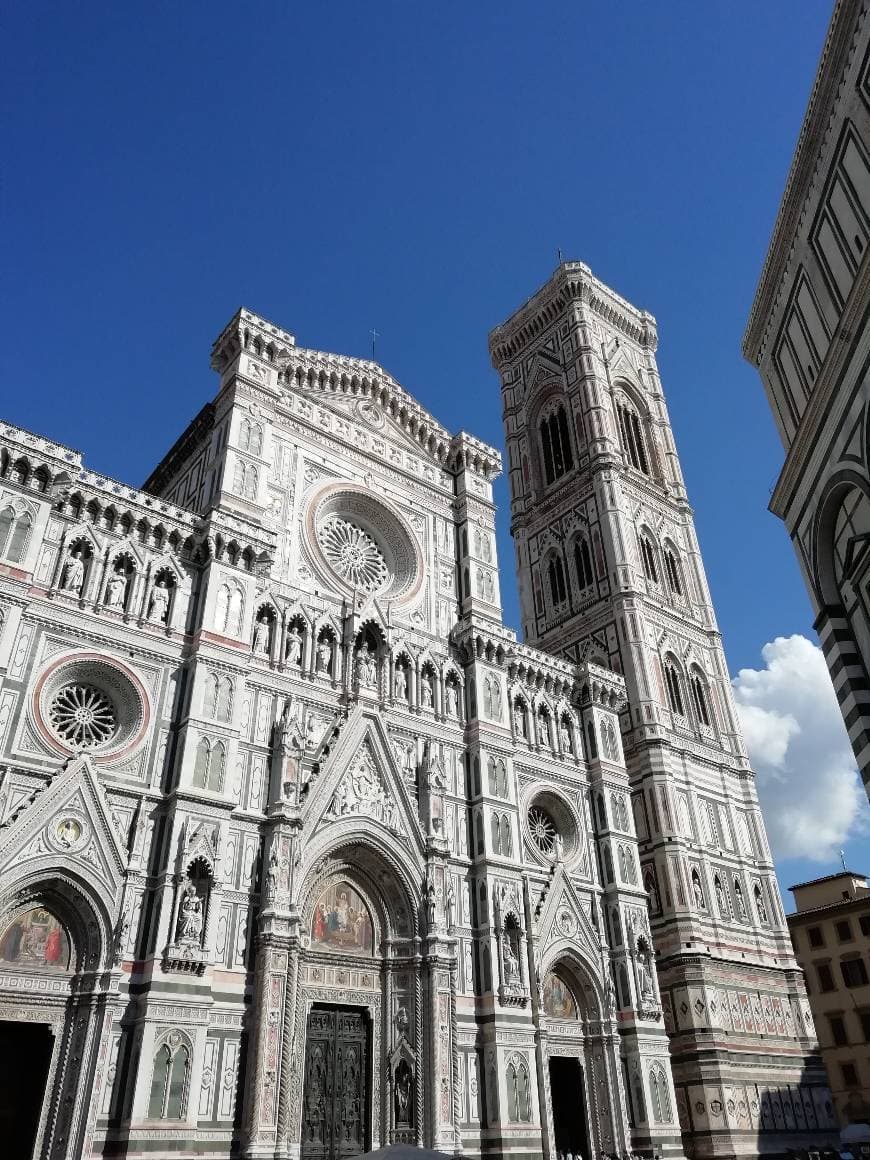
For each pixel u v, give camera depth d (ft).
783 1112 200.85
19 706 127.95
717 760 249.55
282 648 164.45
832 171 92.17
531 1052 159.33
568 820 197.67
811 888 350.02
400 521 204.33
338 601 180.24
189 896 128.67
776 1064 207.41
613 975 185.37
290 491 185.06
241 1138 122.72
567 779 202.49
